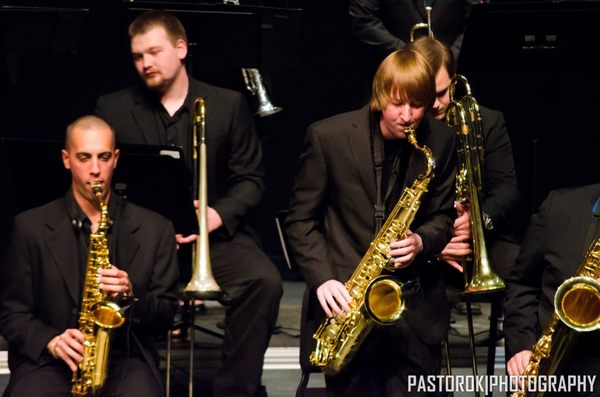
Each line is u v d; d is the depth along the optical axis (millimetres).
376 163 11953
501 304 14641
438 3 16938
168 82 14156
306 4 21062
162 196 12922
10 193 20359
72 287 11836
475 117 13102
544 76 15961
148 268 12023
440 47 13375
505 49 15242
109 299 11688
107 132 11906
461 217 12828
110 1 20547
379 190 11984
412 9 16891
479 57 15312
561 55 15266
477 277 12461
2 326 11781
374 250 11938
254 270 13742
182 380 14953
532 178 16703
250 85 17297
